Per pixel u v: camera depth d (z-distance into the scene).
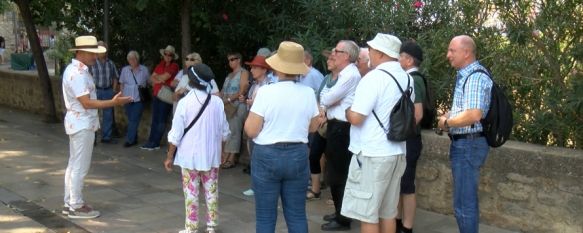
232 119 7.37
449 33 5.66
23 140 9.15
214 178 4.93
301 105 3.99
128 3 8.64
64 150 8.44
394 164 3.95
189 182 4.82
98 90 8.76
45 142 9.02
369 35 6.55
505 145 4.98
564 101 4.81
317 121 4.18
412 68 4.52
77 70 5.06
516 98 5.44
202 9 8.29
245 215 5.54
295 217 4.10
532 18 5.12
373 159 3.91
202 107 4.70
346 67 4.82
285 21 7.30
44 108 11.48
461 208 4.08
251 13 7.67
